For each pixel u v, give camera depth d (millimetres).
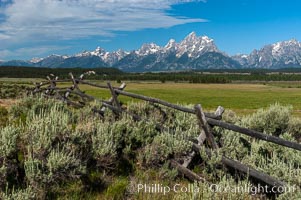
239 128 5289
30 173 4203
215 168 5254
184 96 78688
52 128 4926
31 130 5000
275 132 8367
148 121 6891
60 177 4516
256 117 8523
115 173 5316
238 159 5949
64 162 4340
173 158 5852
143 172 5492
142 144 6098
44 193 4258
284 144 4625
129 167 5660
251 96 83062
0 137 4809
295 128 8352
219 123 5641
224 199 3877
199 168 5738
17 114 9539
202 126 5887
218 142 6289
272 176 4699
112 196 4555
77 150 5008
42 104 9648
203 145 5906
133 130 6293
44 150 4578
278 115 8328
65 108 9648
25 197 3838
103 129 5844
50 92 18641
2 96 30766
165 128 6645
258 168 5094
